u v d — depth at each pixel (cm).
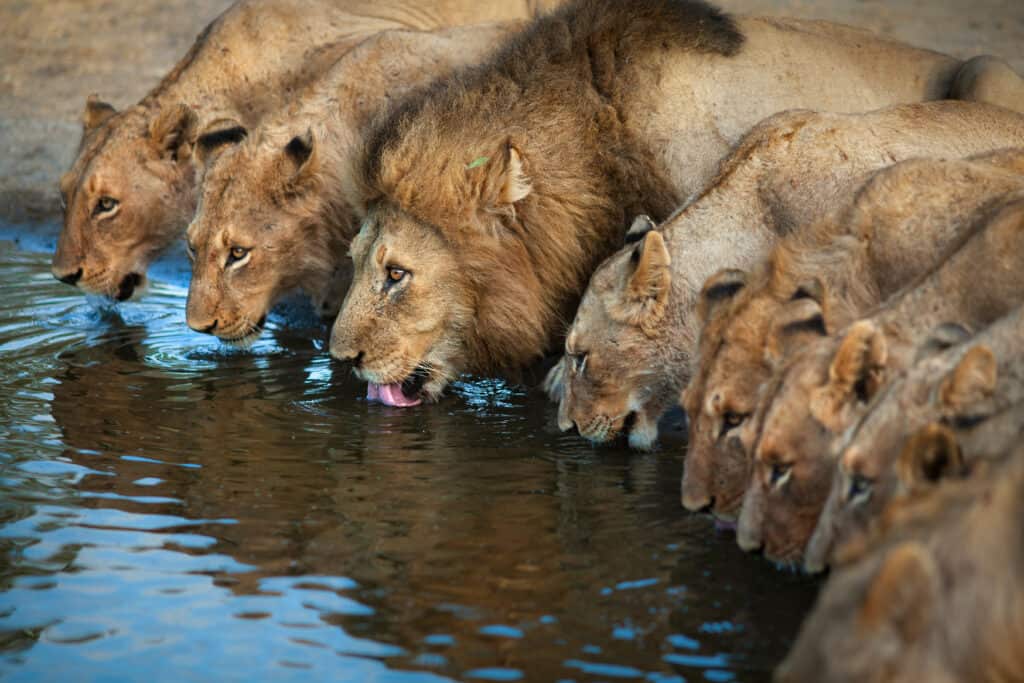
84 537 1026
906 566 564
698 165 1330
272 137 1486
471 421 1277
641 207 1329
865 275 1031
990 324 827
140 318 1631
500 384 1377
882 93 1426
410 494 1097
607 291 1176
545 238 1299
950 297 905
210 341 1545
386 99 1506
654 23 1345
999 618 577
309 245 1493
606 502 1072
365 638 866
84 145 1673
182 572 967
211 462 1173
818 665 585
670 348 1167
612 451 1191
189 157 1642
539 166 1292
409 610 901
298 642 866
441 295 1288
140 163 1631
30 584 952
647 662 824
